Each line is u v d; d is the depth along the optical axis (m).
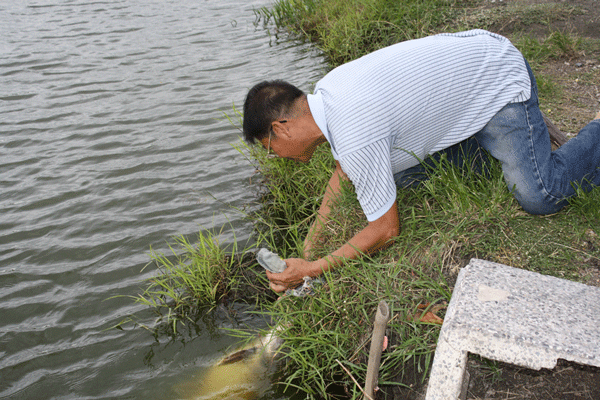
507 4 6.70
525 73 2.71
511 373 2.08
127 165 4.98
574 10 6.11
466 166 3.21
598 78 4.64
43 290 3.55
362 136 2.36
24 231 4.13
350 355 2.70
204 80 6.82
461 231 2.95
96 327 3.26
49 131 5.72
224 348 3.07
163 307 3.40
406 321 2.60
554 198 2.78
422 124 2.55
